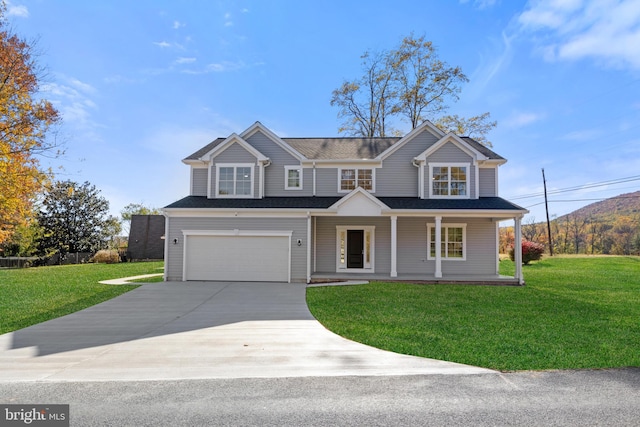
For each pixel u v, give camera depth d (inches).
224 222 603.5
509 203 637.9
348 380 190.7
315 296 460.1
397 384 184.7
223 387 181.3
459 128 1160.2
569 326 307.0
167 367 212.1
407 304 405.7
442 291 500.1
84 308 392.2
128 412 152.4
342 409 155.3
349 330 295.1
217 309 385.4
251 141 695.7
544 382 186.4
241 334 287.4
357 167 693.9
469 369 206.4
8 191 763.4
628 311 371.9
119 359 226.7
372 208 603.5
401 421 143.9
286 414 150.5
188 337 279.4
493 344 253.4
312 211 597.0
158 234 1198.3
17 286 537.0
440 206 624.4
